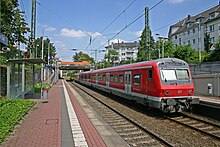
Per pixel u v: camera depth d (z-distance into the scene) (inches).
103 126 423.2
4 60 715.4
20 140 317.4
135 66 656.4
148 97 568.1
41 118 470.3
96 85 1290.6
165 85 523.8
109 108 652.1
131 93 684.1
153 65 546.9
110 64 2942.9
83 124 419.2
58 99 823.1
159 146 317.4
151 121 491.2
